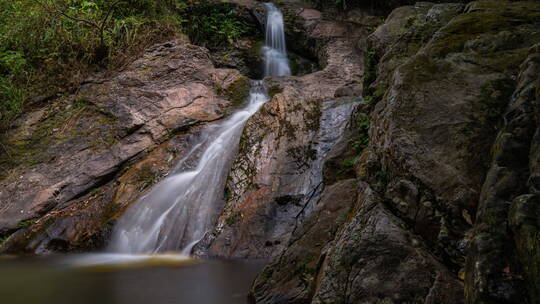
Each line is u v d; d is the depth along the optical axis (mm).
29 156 7277
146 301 3527
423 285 2439
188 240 5660
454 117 2967
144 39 9492
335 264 2727
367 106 5219
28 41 8930
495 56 3242
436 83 3221
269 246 5125
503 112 2854
